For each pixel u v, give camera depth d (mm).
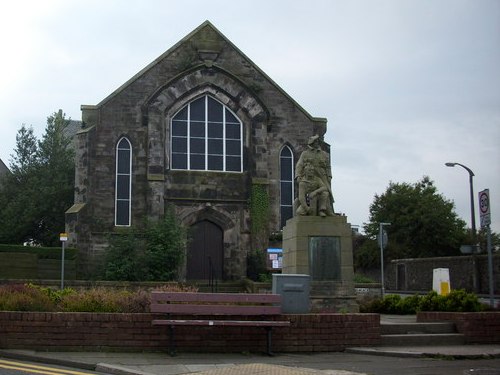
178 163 34719
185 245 32969
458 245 66750
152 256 31297
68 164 43281
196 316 13078
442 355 12820
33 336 12438
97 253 33000
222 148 35312
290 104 36406
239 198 34812
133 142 34344
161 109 34562
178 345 12898
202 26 36000
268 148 35844
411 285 54625
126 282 28547
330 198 19109
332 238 18672
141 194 34000
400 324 15656
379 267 64125
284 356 12914
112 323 12703
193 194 34406
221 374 10266
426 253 67250
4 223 40625
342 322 13852
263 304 13750
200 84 35188
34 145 45062
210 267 34156
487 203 19016
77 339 12547
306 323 13562
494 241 65938
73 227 32438
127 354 12375
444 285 24156
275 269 33812
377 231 68438
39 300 13453
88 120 34688
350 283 18484
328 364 11859
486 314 15492
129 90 34688
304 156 19250
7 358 11789
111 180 33812
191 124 35188
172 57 35406
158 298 12719
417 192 69000
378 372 10906
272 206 35250
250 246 34469
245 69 36219
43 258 30891
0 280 27438
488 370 11078
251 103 35594
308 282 14219
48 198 41062
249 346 13234
